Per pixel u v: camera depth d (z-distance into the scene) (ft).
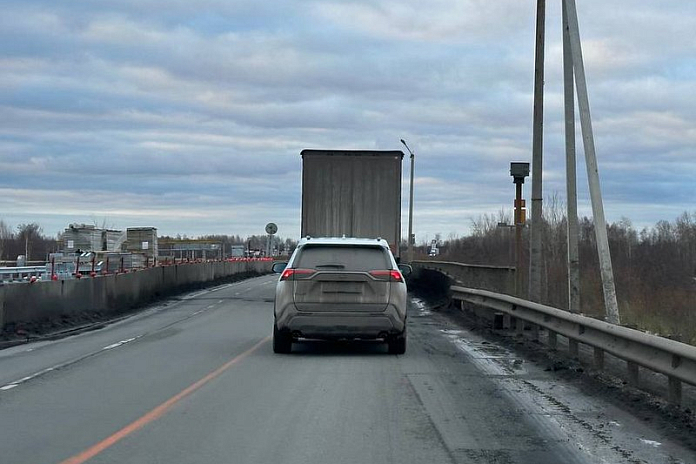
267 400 33.94
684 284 131.85
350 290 46.80
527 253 148.25
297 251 47.98
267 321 74.18
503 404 33.63
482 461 24.34
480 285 107.14
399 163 88.33
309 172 88.69
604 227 52.44
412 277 130.21
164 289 110.63
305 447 25.73
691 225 178.70
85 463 23.67
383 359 47.60
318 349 52.19
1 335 58.80
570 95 60.13
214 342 56.65
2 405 32.81
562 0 60.29
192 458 24.27
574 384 38.96
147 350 51.96
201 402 33.45
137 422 29.43
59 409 31.94
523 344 53.98
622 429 28.94
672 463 24.34
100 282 82.28
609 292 51.72
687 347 29.53
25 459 24.11
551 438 27.48
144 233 190.29
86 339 59.52
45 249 270.05
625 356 35.58
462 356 49.65
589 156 53.26
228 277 162.81
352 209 88.48
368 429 28.50
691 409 31.40
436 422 29.86
